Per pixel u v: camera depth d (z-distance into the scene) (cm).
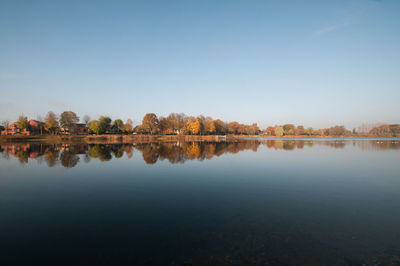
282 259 670
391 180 1741
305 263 653
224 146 5550
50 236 827
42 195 1350
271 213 1048
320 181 1706
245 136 17300
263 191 1434
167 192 1410
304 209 1102
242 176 1881
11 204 1189
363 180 1741
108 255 693
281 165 2439
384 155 3412
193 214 1034
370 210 1093
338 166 2383
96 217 1004
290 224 922
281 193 1388
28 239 806
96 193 1390
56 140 8875
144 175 1920
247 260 661
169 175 1922
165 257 677
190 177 1841
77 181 1706
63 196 1330
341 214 1039
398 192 1410
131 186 1556
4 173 2005
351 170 2153
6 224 936
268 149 4559
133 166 2361
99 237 813
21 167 2297
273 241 777
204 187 1531
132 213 1051
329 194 1367
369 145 6062
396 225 920
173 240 784
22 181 1702
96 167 2305
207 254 693
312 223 934
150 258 673
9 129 12731
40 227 905
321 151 4091
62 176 1880
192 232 846
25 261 667
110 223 937
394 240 795
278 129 17175
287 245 751
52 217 1009
